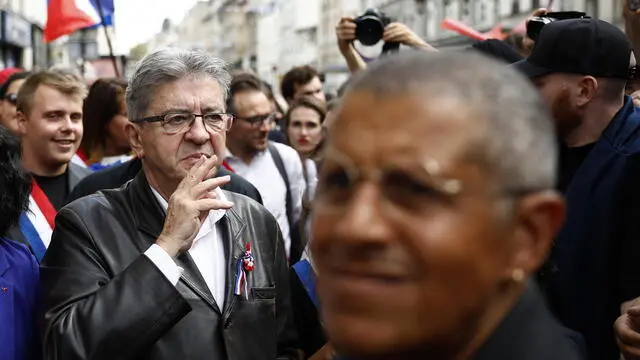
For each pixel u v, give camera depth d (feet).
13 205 7.69
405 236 2.40
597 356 7.06
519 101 2.61
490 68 2.64
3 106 15.43
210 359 6.91
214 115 7.50
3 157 7.61
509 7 74.43
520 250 2.67
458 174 2.43
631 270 6.89
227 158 14.48
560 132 7.73
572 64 7.47
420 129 2.45
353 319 2.43
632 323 5.94
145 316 6.39
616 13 58.75
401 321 2.41
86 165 14.34
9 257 7.75
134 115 7.51
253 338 7.29
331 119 2.68
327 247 2.53
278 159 14.79
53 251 7.16
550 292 7.20
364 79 2.63
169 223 6.75
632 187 6.88
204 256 7.41
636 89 8.69
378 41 13.80
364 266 2.42
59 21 21.50
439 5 92.22
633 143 7.09
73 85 12.32
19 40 83.05
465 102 2.49
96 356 6.29
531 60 7.79
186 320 6.91
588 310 7.11
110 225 7.23
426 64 2.60
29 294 7.81
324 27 151.12
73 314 6.48
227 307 7.16
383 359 2.46
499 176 2.51
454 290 2.45
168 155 7.35
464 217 2.44
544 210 2.67
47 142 12.25
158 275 6.52
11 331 7.49
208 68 7.58
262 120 14.20
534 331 2.96
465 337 2.60
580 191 7.25
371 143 2.46
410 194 2.43
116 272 7.00
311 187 10.42
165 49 7.54
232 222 7.67
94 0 21.70
